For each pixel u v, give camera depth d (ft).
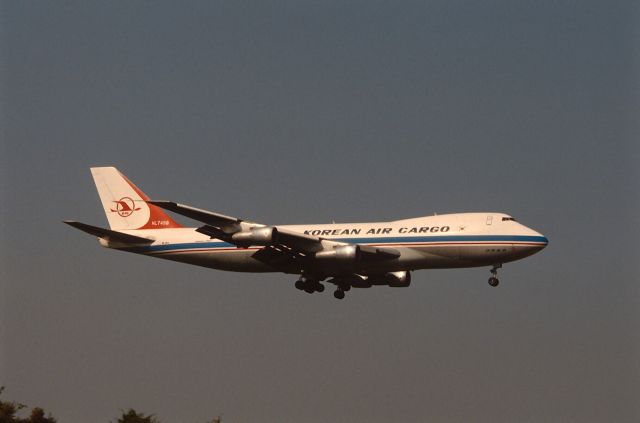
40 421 492.95
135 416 538.06
